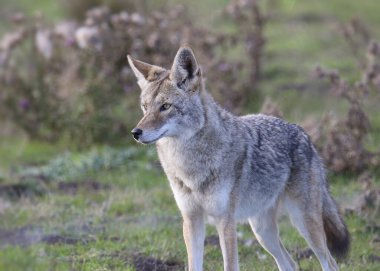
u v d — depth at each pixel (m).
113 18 23.62
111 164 20.91
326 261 13.27
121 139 23.14
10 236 15.58
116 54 23.45
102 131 23.12
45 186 19.25
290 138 13.62
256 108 23.69
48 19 34.16
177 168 12.43
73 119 23.22
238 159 12.57
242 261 14.63
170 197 18.22
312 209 13.38
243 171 12.66
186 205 12.56
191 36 22.98
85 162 20.86
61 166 20.78
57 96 23.94
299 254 15.00
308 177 13.45
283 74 27.09
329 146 19.42
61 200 18.12
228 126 12.62
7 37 24.95
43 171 20.50
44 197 18.52
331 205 13.77
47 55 24.02
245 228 16.42
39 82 24.22
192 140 12.23
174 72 12.24
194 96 12.31
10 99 24.38
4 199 18.33
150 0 28.31
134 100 23.16
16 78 24.47
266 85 25.95
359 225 16.28
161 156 12.74
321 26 32.53
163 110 12.15
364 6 35.25
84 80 23.44
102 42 23.27
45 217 16.91
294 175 13.47
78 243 15.13
